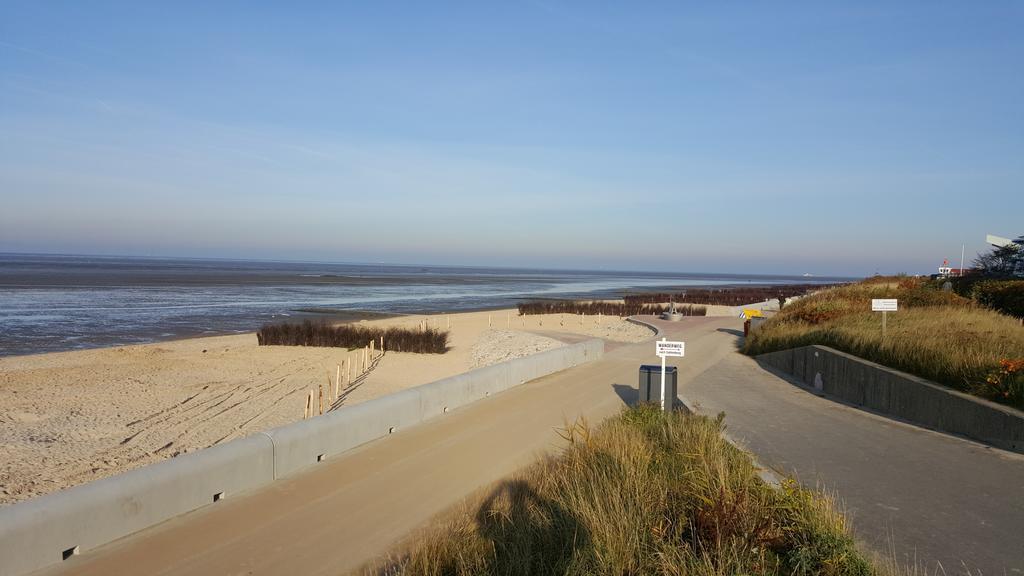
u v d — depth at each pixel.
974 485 8.23
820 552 5.51
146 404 16.95
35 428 14.15
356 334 29.88
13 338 32.38
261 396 18.20
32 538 5.78
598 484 7.06
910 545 6.31
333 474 8.76
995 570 5.76
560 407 13.35
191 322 42.03
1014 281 24.41
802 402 14.46
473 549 5.85
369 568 5.97
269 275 153.62
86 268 164.25
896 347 14.27
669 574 5.16
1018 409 10.23
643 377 12.51
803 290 96.94
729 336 29.77
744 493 6.36
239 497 7.82
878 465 9.16
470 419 12.16
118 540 6.52
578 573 5.21
